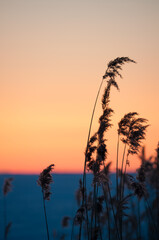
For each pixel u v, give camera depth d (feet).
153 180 35.91
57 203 310.04
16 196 385.29
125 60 24.41
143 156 33.68
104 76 24.73
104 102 25.25
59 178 612.70
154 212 36.04
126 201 25.22
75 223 24.34
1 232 162.40
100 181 24.17
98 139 24.70
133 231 39.47
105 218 32.42
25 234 156.56
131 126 25.57
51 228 172.96
